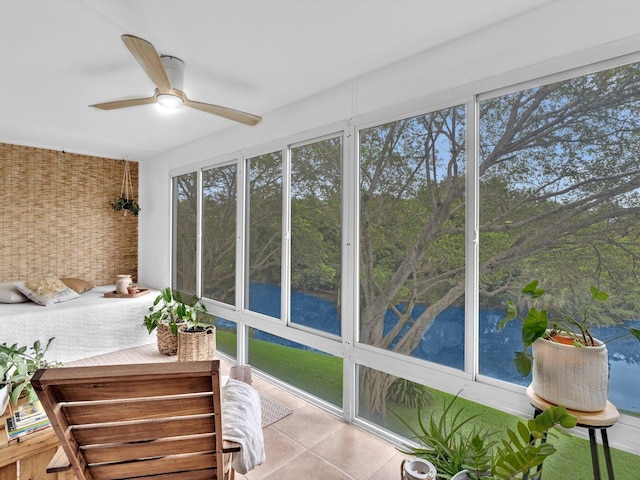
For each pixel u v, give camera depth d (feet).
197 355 10.72
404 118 7.32
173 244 14.60
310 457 7.00
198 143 13.08
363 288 8.04
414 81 7.12
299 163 9.57
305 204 9.37
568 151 5.38
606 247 5.03
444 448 5.76
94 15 5.77
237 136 11.42
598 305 5.07
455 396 6.44
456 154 6.56
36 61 7.32
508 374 5.91
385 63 7.45
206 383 3.83
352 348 8.14
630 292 4.84
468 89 6.36
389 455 7.10
